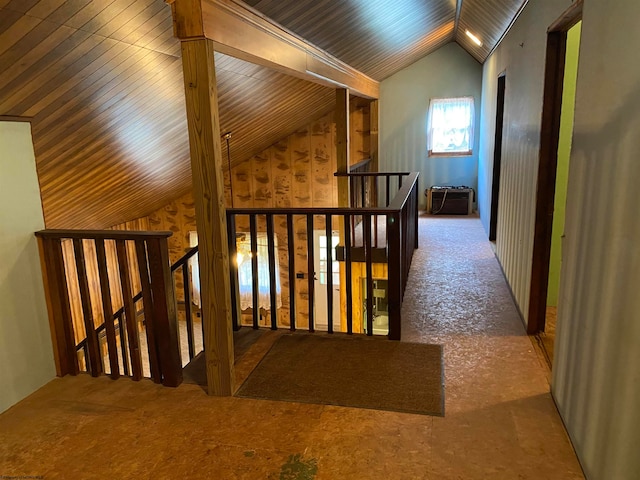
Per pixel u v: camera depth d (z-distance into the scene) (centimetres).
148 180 548
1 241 257
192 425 237
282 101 562
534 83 336
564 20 263
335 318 835
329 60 486
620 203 163
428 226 694
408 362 291
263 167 822
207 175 241
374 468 203
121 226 718
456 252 545
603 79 183
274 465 206
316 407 248
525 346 309
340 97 574
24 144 270
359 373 280
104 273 276
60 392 273
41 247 279
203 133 236
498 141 568
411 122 781
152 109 360
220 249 248
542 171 308
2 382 256
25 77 238
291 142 803
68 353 291
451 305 382
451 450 212
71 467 210
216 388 263
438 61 756
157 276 263
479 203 764
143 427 237
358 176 639
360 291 557
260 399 258
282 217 829
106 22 231
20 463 213
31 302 274
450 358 295
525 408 241
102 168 424
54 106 278
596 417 181
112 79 286
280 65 344
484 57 681
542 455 207
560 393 234
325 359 299
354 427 230
